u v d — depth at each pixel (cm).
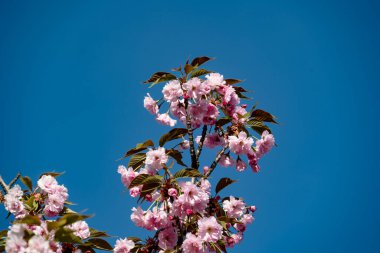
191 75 543
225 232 534
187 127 532
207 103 533
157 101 582
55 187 500
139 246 520
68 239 400
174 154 525
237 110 559
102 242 476
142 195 512
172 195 489
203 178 526
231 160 577
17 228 375
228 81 555
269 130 562
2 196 495
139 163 536
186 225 506
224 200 552
